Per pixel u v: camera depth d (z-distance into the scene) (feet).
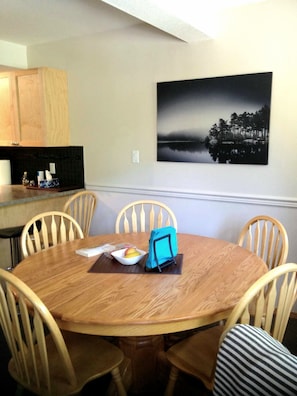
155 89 10.21
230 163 9.27
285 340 7.91
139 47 10.28
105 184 11.75
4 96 12.30
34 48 12.37
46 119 11.44
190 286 5.26
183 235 8.05
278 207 8.82
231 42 8.80
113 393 5.85
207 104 9.34
